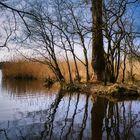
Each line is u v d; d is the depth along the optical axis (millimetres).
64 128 9156
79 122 10008
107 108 13055
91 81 21812
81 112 11992
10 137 8078
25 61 34625
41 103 14617
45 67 32156
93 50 22031
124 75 23438
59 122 10023
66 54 24312
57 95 18359
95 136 8227
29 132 8609
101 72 21906
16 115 11203
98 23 14922
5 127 9203
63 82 24766
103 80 21750
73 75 27766
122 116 11086
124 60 21688
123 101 15258
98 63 21891
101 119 10586
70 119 10539
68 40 23406
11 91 20938
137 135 8352
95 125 9602
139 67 23891
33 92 20266
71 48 23781
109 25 17219
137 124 9719
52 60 28359
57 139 7914
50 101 15438
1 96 17625
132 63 22891
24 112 11906
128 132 8688
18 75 35188
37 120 10297
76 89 21266
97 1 16344
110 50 20812
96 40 21703
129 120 10367
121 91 17562
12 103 14500
